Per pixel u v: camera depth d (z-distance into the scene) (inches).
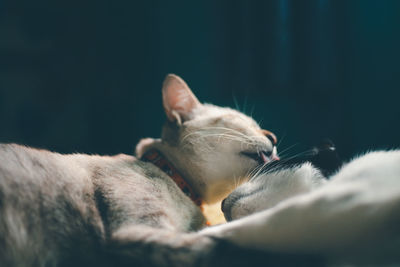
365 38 63.0
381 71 62.5
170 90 24.0
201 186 23.5
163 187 21.3
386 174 15.2
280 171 19.9
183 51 70.9
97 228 19.1
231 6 65.8
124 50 78.5
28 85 78.6
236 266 15.4
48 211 18.9
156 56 74.4
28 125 77.3
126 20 77.9
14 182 18.6
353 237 14.1
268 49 63.8
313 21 62.7
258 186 19.9
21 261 18.1
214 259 15.9
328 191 15.1
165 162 22.8
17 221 18.3
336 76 64.6
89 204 19.5
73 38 80.5
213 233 16.7
